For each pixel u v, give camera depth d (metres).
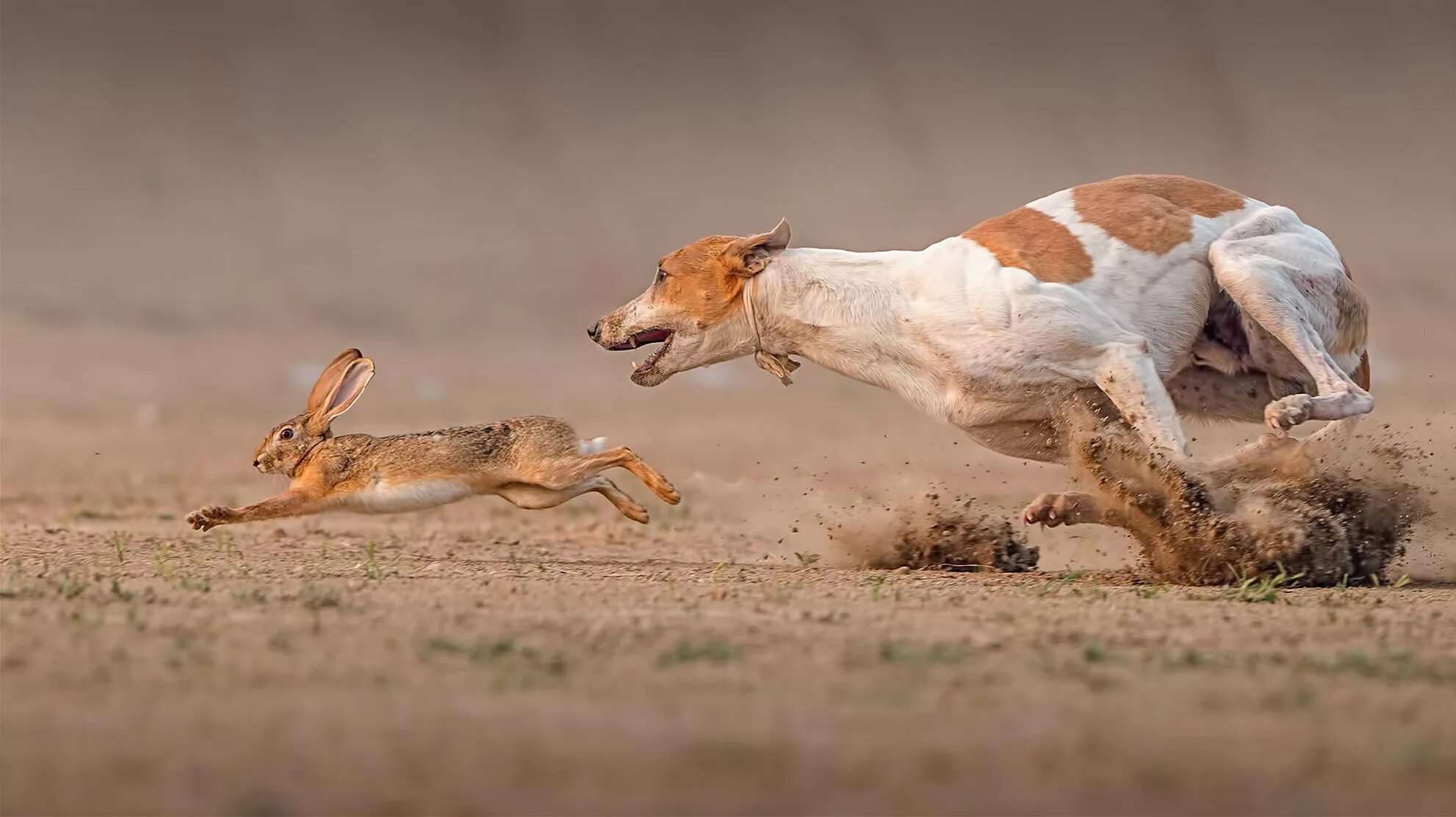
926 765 14.87
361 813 13.45
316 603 23.58
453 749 15.21
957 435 73.94
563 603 24.08
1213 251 30.09
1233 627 22.44
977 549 31.77
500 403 84.75
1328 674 19.05
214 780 14.30
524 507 33.53
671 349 32.16
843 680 18.23
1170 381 31.73
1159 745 15.62
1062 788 14.26
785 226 31.05
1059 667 19.12
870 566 31.98
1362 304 31.27
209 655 19.36
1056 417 30.09
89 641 20.16
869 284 30.72
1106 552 36.91
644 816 13.45
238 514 31.92
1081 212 30.47
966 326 29.69
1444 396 85.00
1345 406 28.84
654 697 17.31
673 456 64.00
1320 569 28.91
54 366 90.50
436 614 22.64
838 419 80.94
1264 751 15.47
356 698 17.12
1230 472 30.14
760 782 14.32
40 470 55.62
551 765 14.75
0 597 24.11
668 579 28.25
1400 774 14.77
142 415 77.44
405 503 32.78
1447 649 20.98
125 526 39.78
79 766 14.67
